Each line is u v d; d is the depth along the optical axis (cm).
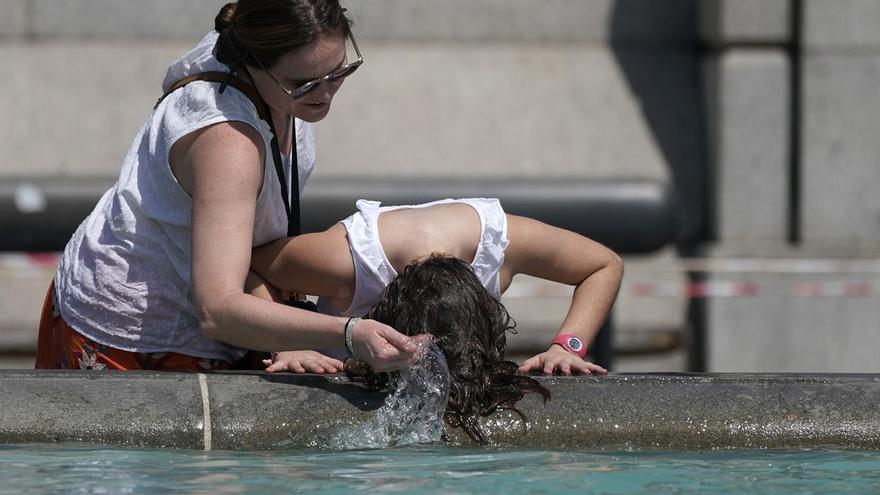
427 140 2462
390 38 2528
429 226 1030
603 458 885
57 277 1083
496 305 980
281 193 1045
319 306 1081
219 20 1003
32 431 903
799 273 2369
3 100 2433
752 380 977
